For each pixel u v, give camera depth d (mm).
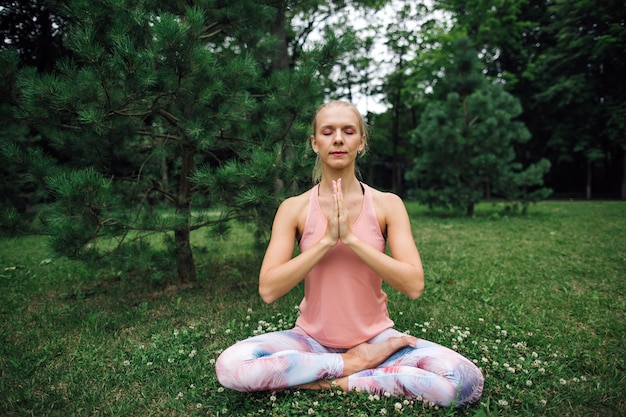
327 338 1889
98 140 3428
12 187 3350
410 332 2613
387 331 1924
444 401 1666
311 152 3367
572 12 17719
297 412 1679
